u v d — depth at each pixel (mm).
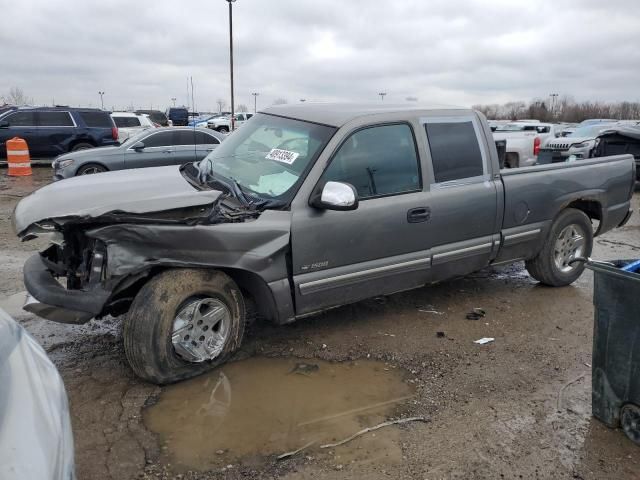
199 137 12867
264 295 3967
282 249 3859
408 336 4543
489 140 5008
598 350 3283
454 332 4652
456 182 4715
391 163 4391
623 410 3195
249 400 3547
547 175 5340
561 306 5312
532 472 2924
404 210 4371
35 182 14078
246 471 2877
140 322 3484
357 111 4473
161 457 2967
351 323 4762
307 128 4383
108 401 3484
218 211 3758
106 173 4738
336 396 3625
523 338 4570
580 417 3434
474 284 5906
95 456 2951
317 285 4059
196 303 3656
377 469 2916
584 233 5793
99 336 4406
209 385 3715
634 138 13438
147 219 3418
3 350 2021
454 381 3852
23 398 1837
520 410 3500
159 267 3607
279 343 4344
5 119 16500
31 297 3775
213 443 3100
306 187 3973
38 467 1594
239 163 4570
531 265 5688
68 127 17031
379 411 3463
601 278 3188
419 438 3191
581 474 2916
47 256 4285
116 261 3361
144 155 12172
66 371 3852
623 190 6074
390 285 4492
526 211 5215
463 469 2932
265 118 4965
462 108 4965
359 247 4203
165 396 3564
